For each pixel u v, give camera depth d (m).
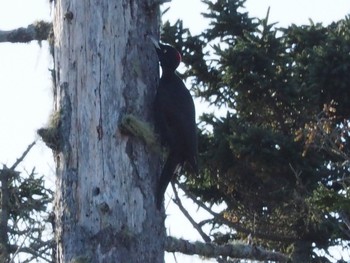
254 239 19.45
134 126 11.57
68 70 11.73
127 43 11.84
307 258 19.31
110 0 11.84
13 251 12.37
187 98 12.45
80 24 11.77
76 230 11.37
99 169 11.48
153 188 11.74
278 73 20.06
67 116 11.62
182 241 12.61
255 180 19.92
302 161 19.28
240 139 19.45
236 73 20.14
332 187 19.39
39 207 12.77
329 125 15.91
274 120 20.38
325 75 20.56
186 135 12.24
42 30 12.26
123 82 11.74
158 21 12.26
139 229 11.48
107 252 11.30
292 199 19.28
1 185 12.75
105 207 11.38
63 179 11.54
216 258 13.55
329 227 18.75
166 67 12.55
